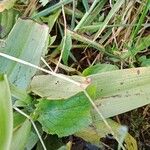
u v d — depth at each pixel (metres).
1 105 0.14
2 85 0.15
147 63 0.20
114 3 0.20
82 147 0.19
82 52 0.20
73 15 0.20
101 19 0.20
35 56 0.17
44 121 0.17
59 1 0.20
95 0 0.20
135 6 0.20
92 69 0.18
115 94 0.17
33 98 0.17
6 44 0.17
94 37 0.20
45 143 0.18
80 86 0.16
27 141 0.18
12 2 0.19
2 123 0.14
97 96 0.17
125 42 0.20
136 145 0.19
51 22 0.20
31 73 0.17
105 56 0.20
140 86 0.18
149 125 0.20
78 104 0.17
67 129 0.16
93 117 0.18
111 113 0.17
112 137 0.20
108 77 0.17
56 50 0.20
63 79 0.17
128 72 0.18
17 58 0.17
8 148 0.14
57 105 0.17
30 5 0.20
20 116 0.17
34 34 0.17
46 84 0.17
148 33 0.20
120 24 0.20
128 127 0.20
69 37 0.19
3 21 0.19
